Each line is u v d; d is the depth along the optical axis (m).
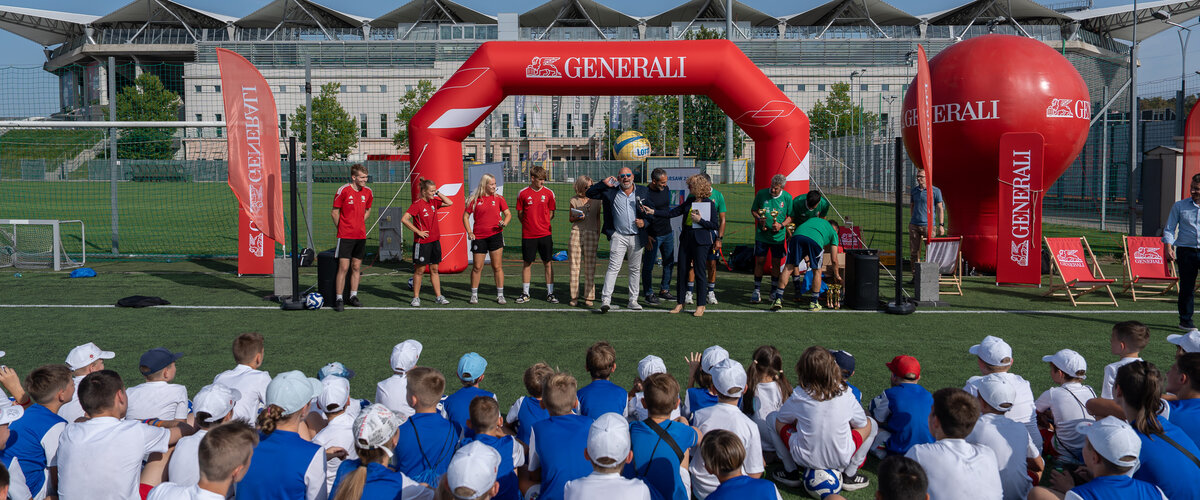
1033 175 9.88
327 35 77.31
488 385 5.71
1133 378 3.20
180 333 7.37
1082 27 79.38
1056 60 10.48
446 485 2.52
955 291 9.79
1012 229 10.08
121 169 43.22
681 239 8.42
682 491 3.21
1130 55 14.30
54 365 3.64
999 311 8.56
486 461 2.53
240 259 10.96
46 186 37.47
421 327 7.70
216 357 6.49
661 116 48.75
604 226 8.41
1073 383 4.05
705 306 8.88
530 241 8.95
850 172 36.22
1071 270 9.19
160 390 4.00
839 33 74.81
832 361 3.78
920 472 2.49
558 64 10.67
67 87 79.88
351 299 8.80
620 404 3.93
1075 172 23.44
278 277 9.04
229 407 3.40
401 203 26.58
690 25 75.50
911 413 3.94
